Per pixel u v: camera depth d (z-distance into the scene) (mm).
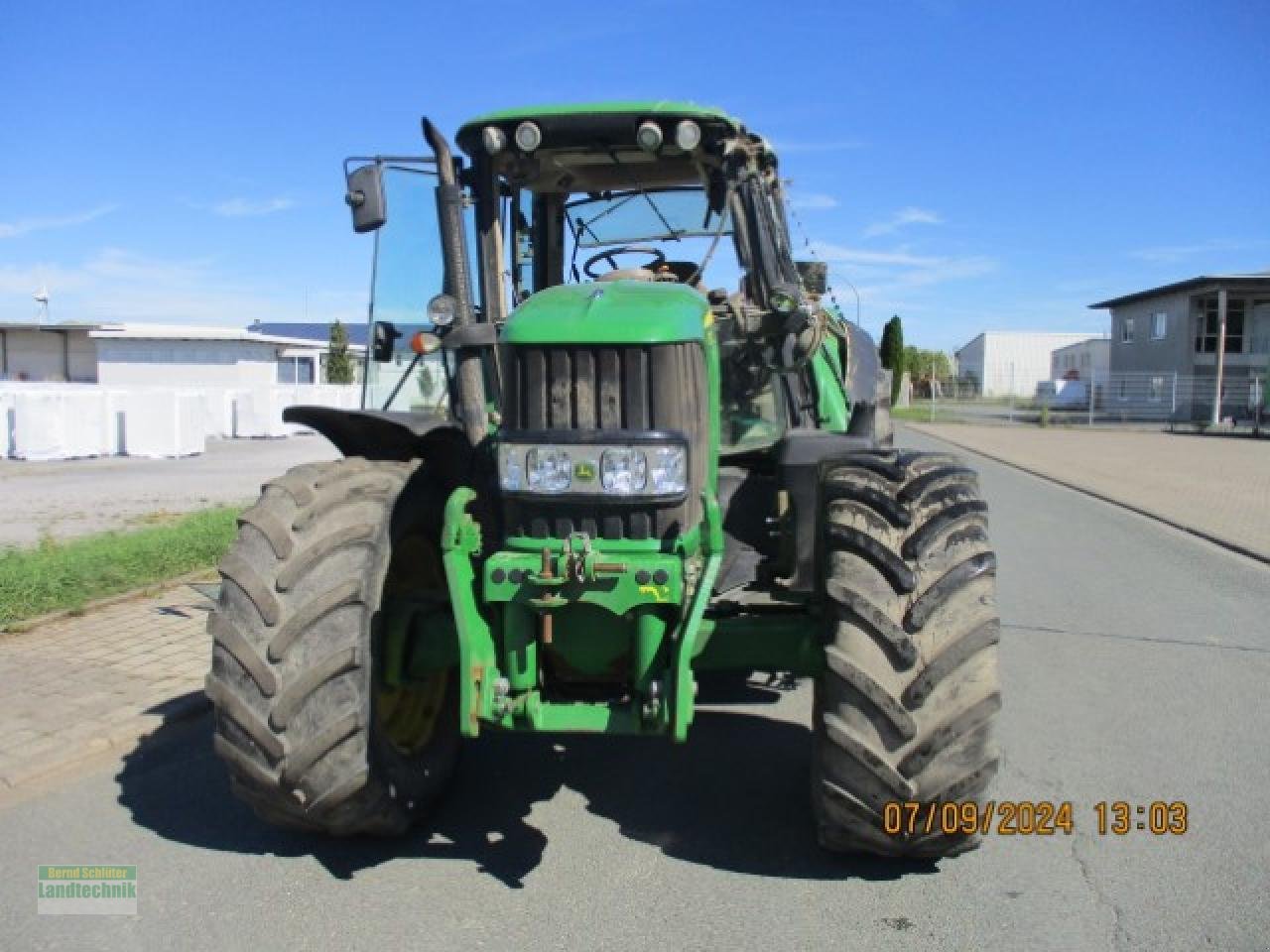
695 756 4734
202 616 6883
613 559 3275
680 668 3141
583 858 3752
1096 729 5086
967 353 72438
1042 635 6938
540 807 4191
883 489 3467
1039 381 58344
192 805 4199
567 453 3346
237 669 3395
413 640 3729
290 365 44219
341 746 3391
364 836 3910
